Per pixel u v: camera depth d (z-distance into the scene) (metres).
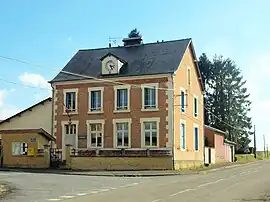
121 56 44.16
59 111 43.41
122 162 39.50
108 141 41.09
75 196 18.41
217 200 16.25
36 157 40.59
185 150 41.97
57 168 40.22
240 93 78.12
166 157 38.50
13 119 47.53
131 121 40.41
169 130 39.00
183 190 20.11
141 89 40.41
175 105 39.91
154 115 39.66
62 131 43.03
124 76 41.03
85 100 42.50
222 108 75.94
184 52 42.72
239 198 16.92
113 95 41.47
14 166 41.03
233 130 76.00
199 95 48.31
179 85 41.28
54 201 16.64
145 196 17.78
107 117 41.41
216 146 57.31
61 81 43.47
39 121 46.56
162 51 43.34
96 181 26.66
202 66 77.69
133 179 28.53
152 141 39.62
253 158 80.25
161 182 25.39
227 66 77.25
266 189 20.53
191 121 44.72
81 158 40.53
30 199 17.42
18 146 41.16
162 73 39.72
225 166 47.06
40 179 27.88
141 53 43.78
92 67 44.25
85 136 42.00
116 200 16.58
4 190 21.05
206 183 24.14
